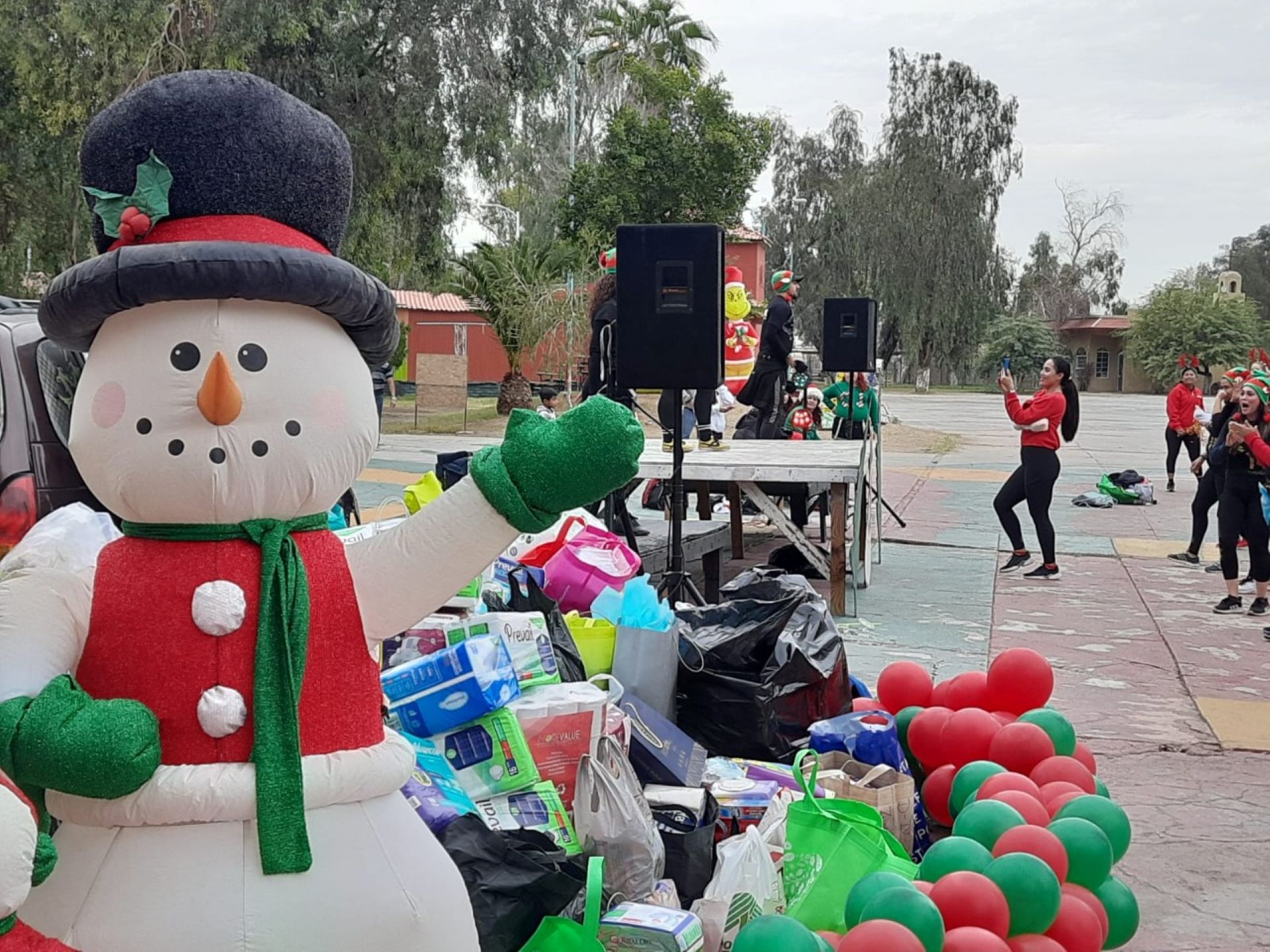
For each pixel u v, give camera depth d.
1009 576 11.24
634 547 7.61
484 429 25.86
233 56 23.25
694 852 3.38
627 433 2.28
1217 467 12.03
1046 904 3.28
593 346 8.55
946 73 55.91
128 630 2.10
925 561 11.85
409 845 2.23
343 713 2.18
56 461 4.66
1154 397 63.91
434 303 44.78
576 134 45.94
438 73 26.66
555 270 28.58
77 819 2.09
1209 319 65.81
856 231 57.41
